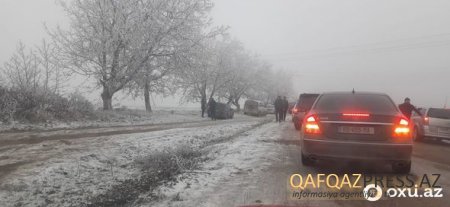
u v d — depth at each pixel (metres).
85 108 18.97
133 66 23.62
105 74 23.50
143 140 11.84
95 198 6.01
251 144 10.80
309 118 6.63
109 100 24.62
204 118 29.11
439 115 14.07
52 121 15.81
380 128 6.14
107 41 22.45
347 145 6.16
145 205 5.07
